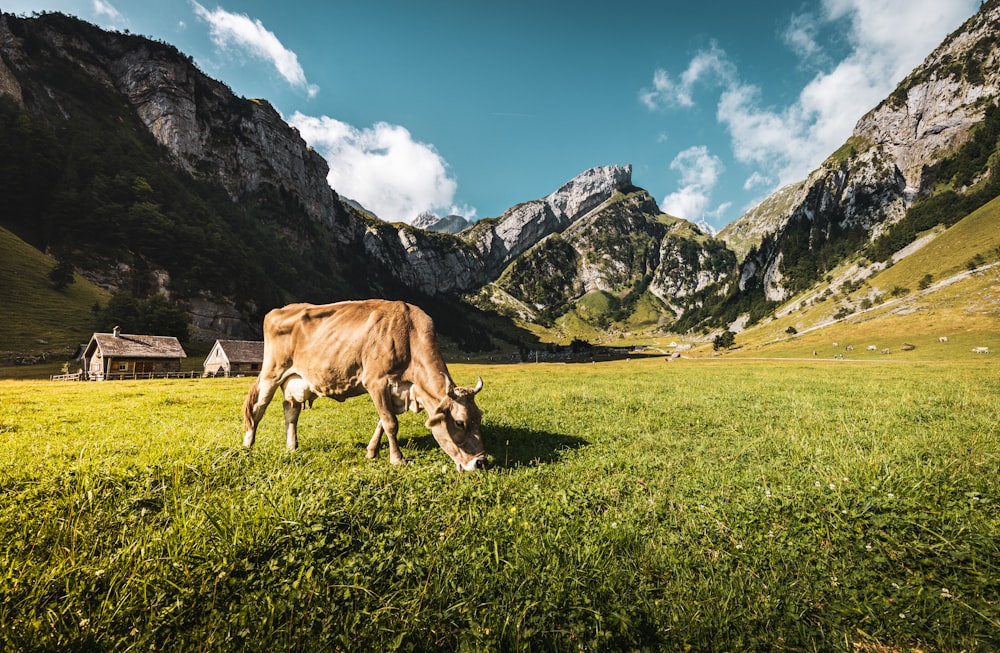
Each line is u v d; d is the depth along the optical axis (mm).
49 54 173250
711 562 3695
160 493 4699
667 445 7910
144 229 125875
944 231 161625
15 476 5277
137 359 55688
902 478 5023
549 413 11844
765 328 174750
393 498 4777
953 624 2924
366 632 2672
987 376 22750
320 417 11352
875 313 122188
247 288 139250
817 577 3506
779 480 5656
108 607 2709
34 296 83750
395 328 6852
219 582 2938
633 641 2793
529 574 3277
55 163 127562
